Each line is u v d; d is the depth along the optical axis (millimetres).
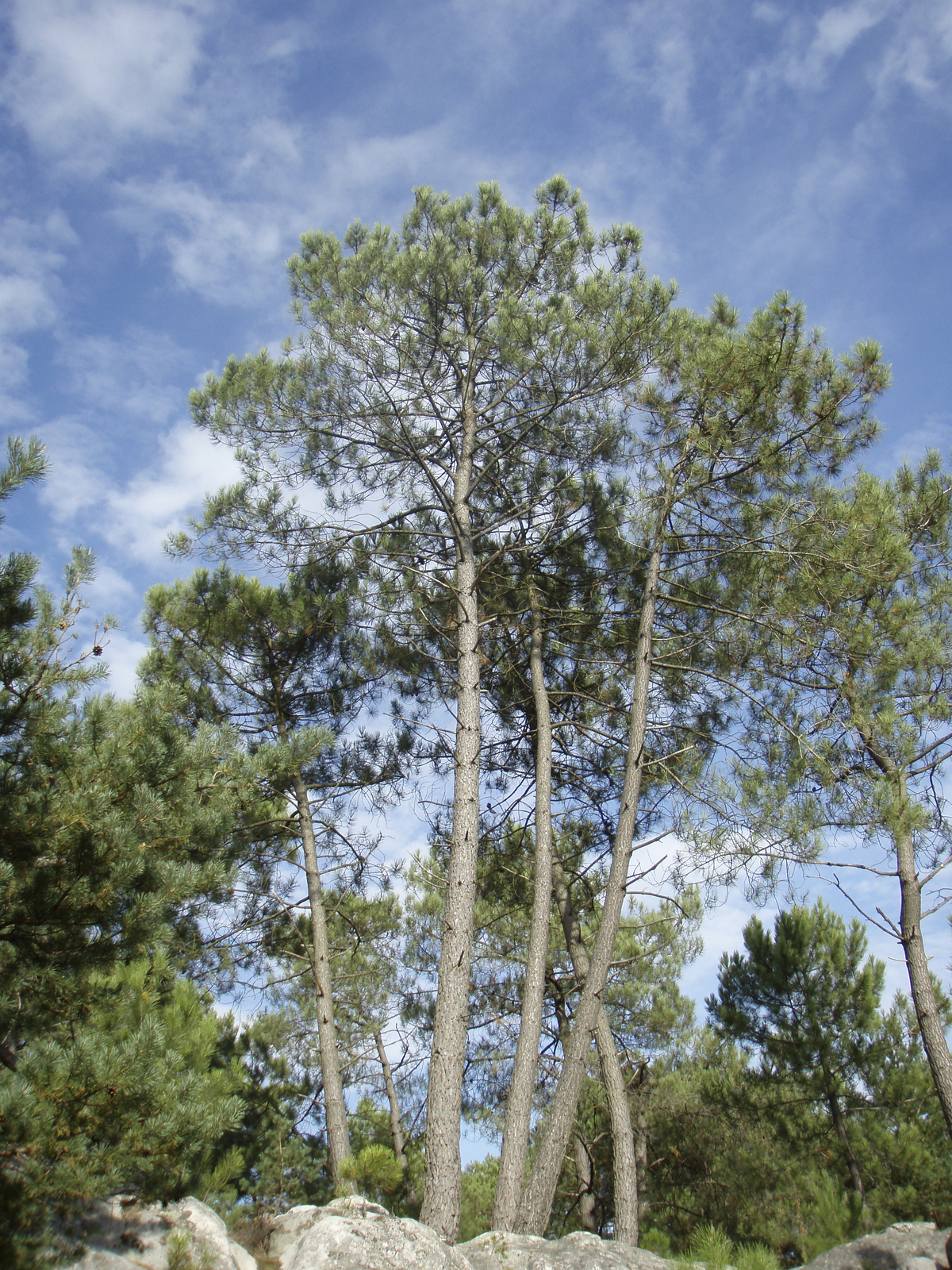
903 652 8742
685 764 9469
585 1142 11391
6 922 4887
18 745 5457
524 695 11898
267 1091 11625
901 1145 10750
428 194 11695
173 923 9203
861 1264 5543
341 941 12719
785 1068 12141
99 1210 4766
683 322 10477
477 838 9141
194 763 5992
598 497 11461
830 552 8984
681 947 11023
